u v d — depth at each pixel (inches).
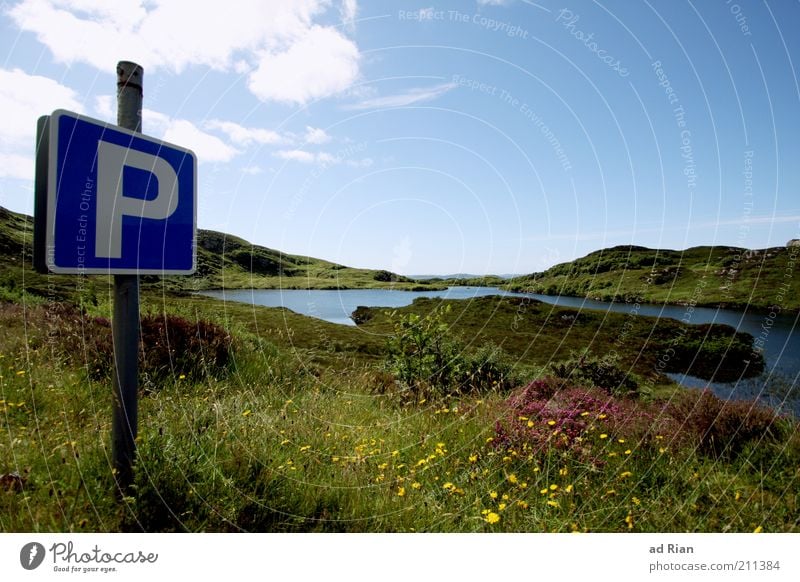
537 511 106.9
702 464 131.0
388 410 206.8
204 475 96.2
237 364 244.8
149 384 185.2
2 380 151.9
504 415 165.2
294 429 146.0
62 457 94.3
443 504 108.4
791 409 169.5
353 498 105.6
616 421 155.3
